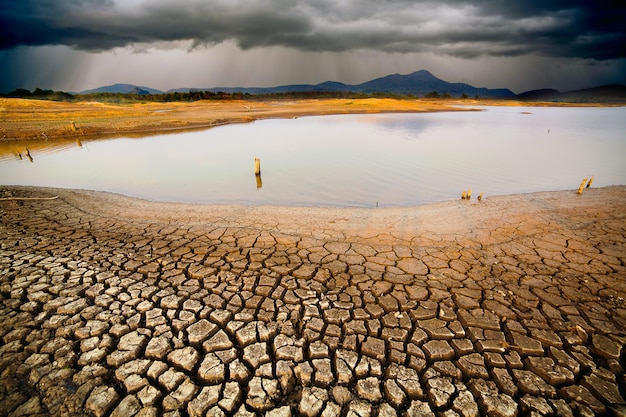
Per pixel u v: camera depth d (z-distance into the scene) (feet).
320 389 9.29
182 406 8.86
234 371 9.90
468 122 114.93
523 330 11.50
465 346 10.84
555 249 17.93
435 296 13.55
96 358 10.32
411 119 125.49
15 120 96.94
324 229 21.50
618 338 11.07
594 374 9.73
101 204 27.50
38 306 12.75
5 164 47.83
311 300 13.28
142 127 86.33
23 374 9.72
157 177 39.52
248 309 12.74
